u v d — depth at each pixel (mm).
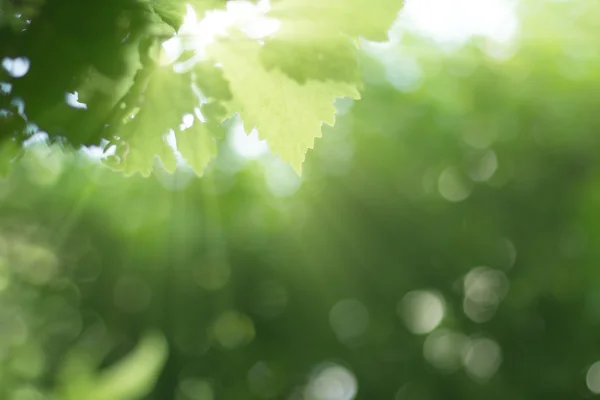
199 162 1801
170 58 1728
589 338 13406
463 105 15133
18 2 1587
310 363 14438
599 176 13789
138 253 14164
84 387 6203
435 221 14906
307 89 1848
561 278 13297
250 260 14469
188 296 14195
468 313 14914
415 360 14445
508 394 13555
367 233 15148
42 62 1618
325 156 15445
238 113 1843
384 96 15430
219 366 14078
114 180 13406
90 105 1680
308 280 14766
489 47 14430
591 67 14086
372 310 14977
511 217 14641
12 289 11625
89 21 1622
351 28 1807
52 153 1721
